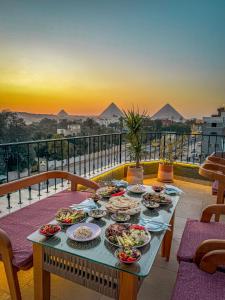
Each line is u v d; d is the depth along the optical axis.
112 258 1.16
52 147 3.22
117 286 1.12
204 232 1.69
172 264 2.04
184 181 4.67
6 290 1.67
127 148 4.45
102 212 1.65
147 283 1.80
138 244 1.25
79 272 1.21
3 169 2.56
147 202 1.86
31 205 2.21
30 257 1.42
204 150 4.77
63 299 1.60
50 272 1.33
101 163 4.32
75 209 1.70
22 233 1.68
